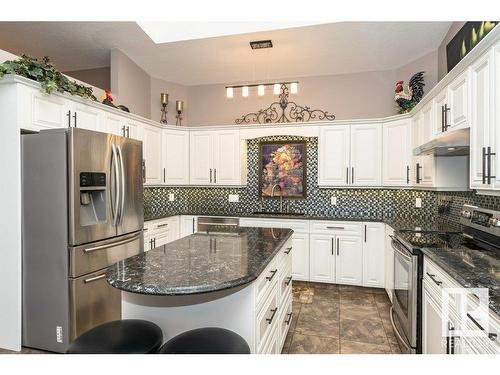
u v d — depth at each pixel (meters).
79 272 2.33
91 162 2.44
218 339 1.32
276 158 4.59
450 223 3.18
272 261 1.94
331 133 4.07
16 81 2.29
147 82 4.49
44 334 2.35
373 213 4.15
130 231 2.90
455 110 2.20
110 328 1.39
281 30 3.18
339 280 3.85
